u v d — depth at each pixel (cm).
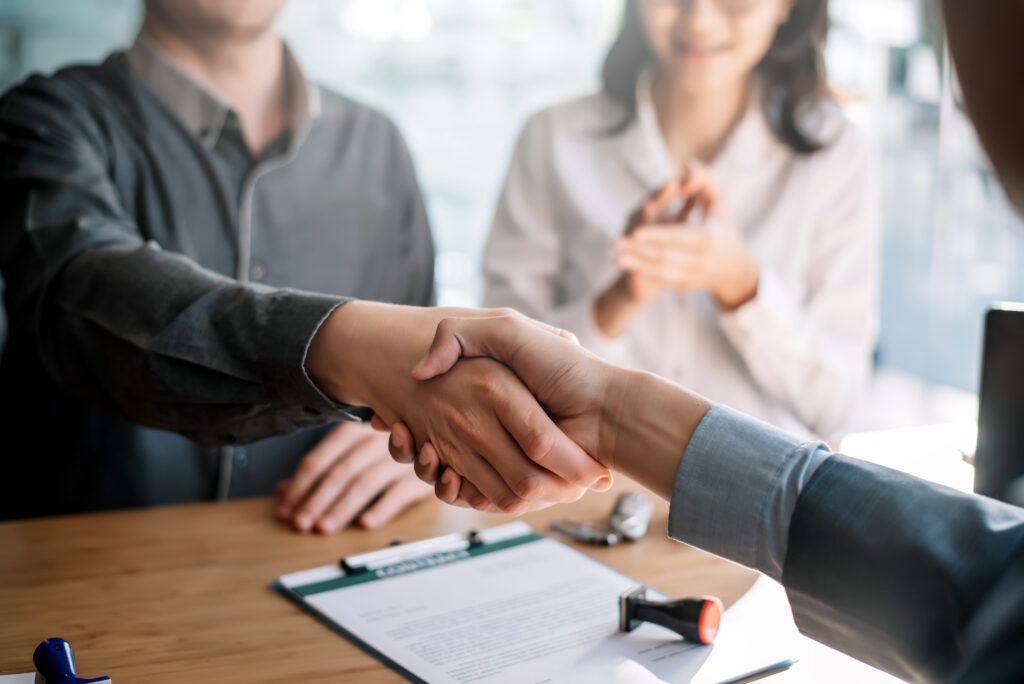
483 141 213
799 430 204
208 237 159
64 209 114
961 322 233
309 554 82
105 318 85
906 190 228
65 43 161
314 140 167
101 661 61
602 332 198
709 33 193
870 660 50
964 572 45
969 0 33
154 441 150
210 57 155
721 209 194
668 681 58
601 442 63
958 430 122
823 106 200
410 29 204
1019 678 41
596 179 200
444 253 216
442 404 67
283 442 155
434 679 58
